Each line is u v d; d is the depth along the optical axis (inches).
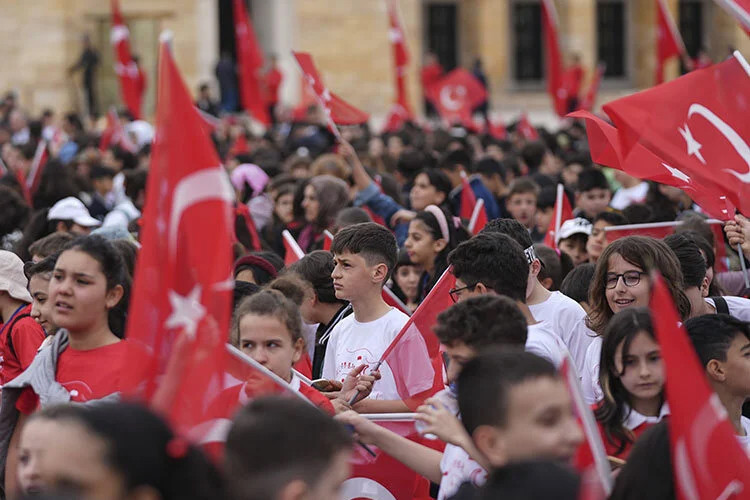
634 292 346.6
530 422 219.8
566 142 1205.1
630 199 709.9
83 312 301.3
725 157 366.3
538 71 2223.2
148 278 242.2
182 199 242.2
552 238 548.7
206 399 239.9
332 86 2005.4
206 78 1909.4
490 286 313.7
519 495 188.5
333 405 313.6
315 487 195.3
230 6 2073.1
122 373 277.3
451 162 724.0
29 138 1202.6
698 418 220.2
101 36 1911.9
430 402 255.3
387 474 310.3
